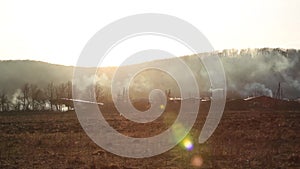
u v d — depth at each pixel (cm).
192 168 1884
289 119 5041
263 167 1897
